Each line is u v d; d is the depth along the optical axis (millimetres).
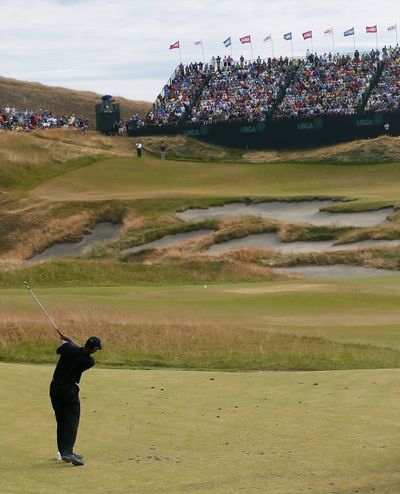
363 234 72312
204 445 19125
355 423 20469
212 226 78625
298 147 104750
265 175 96688
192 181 96688
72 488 15727
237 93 115938
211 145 109062
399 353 31828
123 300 48281
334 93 110312
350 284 54969
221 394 24312
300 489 15336
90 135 113250
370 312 44031
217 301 48125
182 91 119375
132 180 97812
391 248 68875
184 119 114250
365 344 33344
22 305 43969
